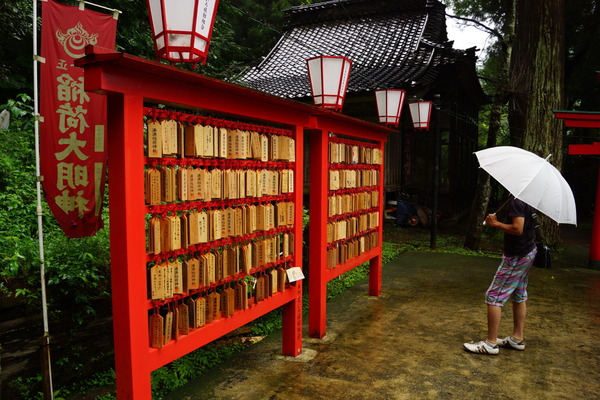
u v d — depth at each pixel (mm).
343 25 15031
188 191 2498
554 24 9336
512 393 3186
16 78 7145
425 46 12438
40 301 3178
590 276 6812
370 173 5254
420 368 3574
